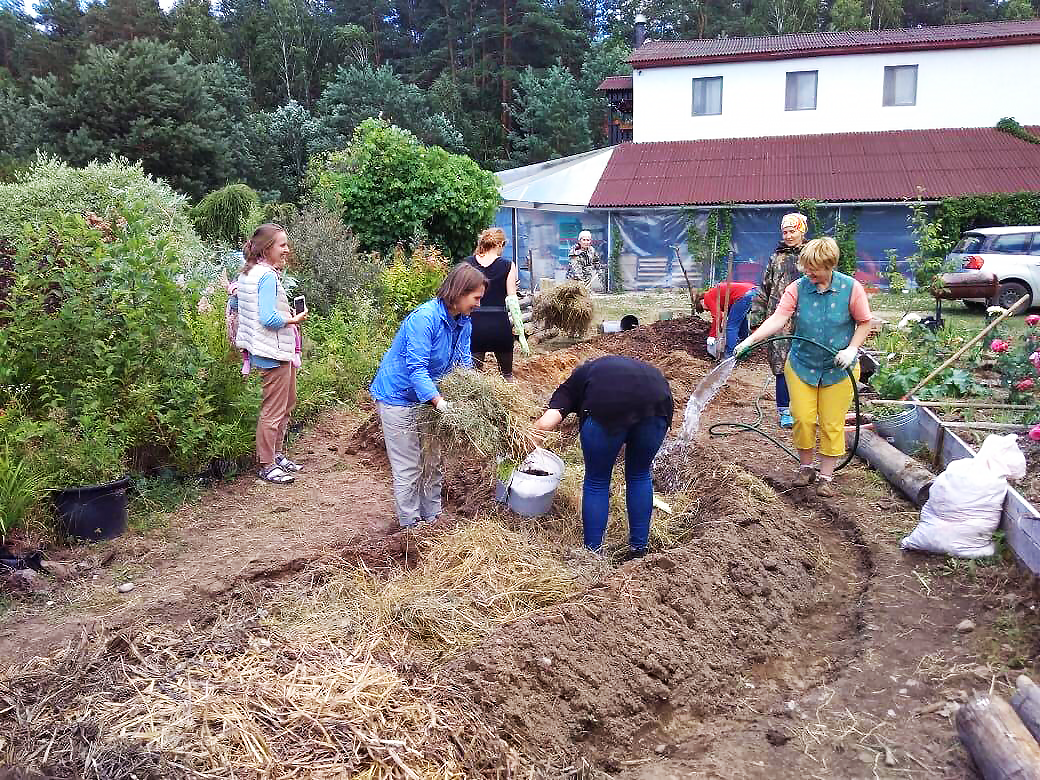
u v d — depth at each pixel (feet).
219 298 25.96
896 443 22.30
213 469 20.75
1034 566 13.67
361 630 12.49
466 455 16.44
